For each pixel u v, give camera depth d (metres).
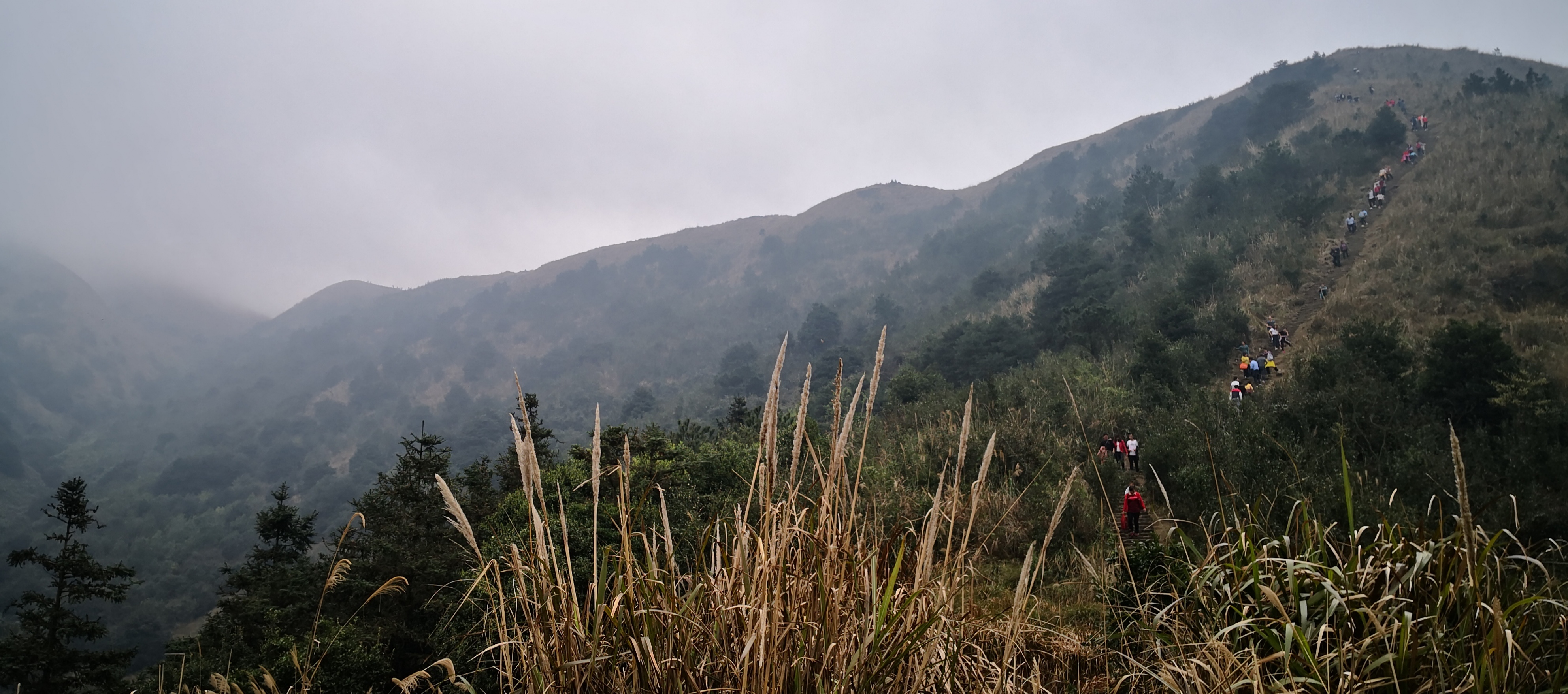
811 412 23.20
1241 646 2.38
